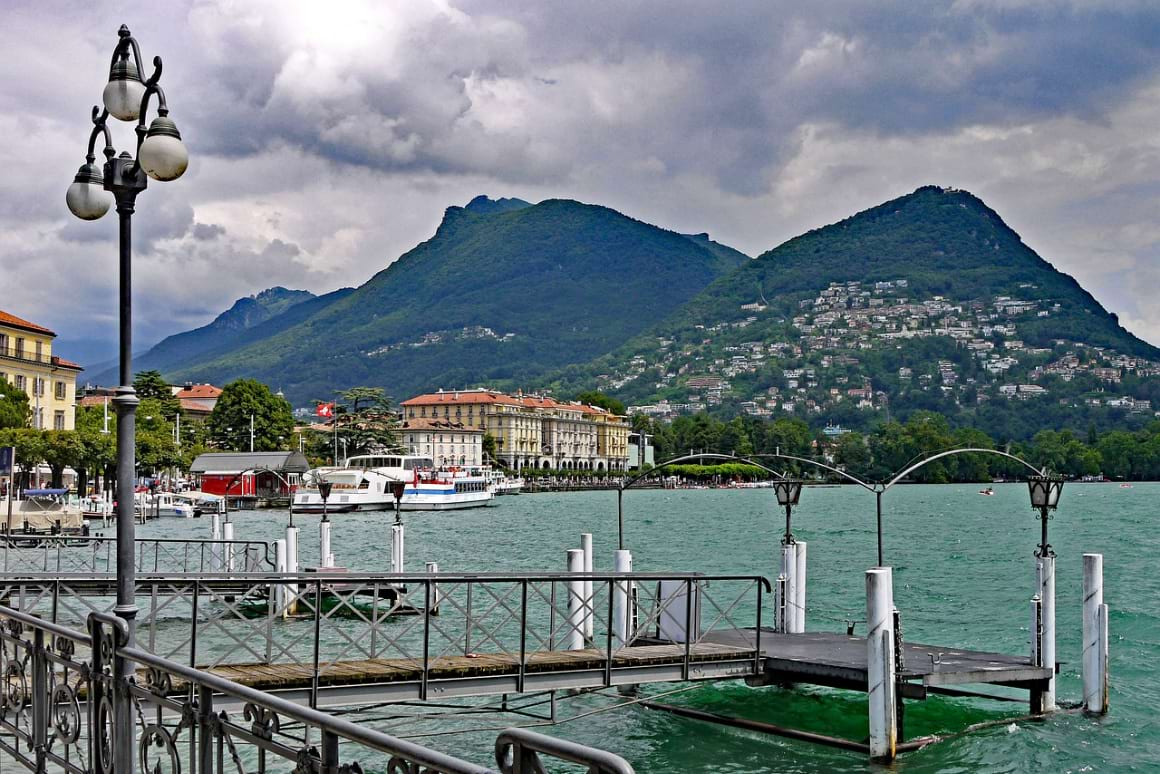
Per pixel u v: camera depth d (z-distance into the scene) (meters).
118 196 9.33
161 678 8.02
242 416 169.88
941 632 33.62
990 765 17.11
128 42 9.45
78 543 39.84
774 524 109.06
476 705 21.39
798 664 18.81
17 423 95.69
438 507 131.75
